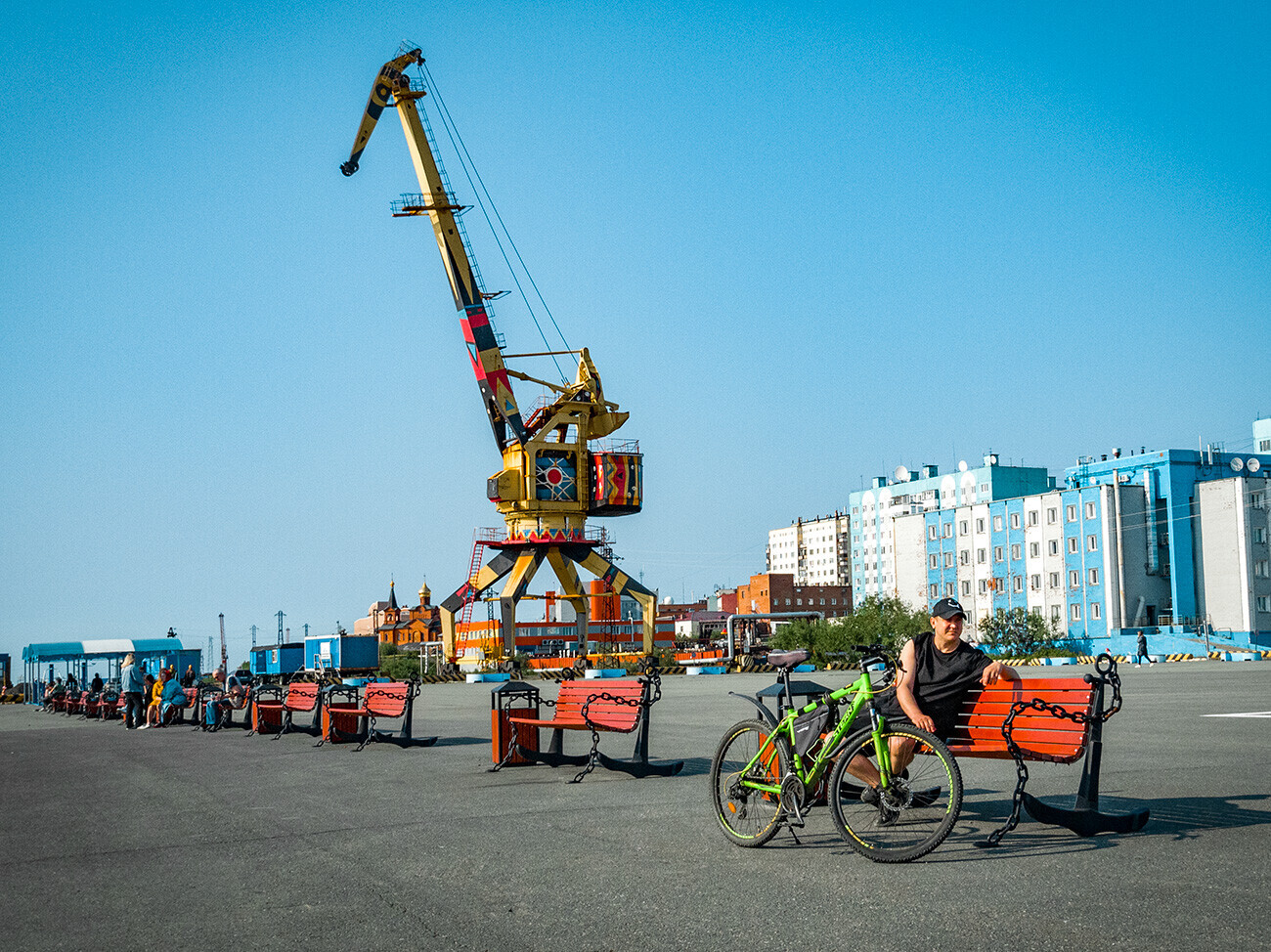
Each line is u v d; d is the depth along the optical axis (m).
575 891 5.93
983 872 5.93
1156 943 4.55
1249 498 82.56
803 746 6.88
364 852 7.32
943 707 7.01
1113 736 13.84
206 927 5.54
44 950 5.23
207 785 11.85
